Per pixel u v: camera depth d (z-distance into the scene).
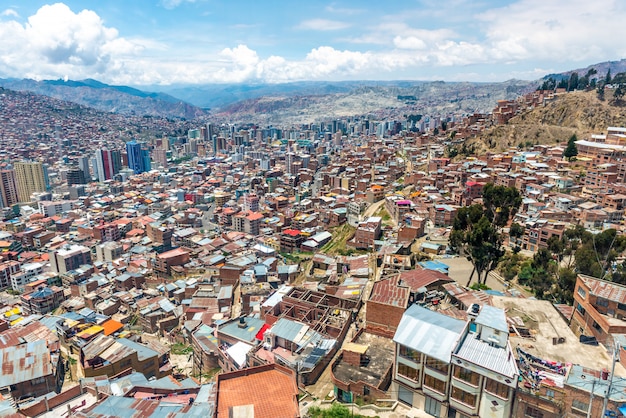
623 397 36.81
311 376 53.53
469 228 93.62
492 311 46.06
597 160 170.12
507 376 38.50
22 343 83.19
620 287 55.47
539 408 38.94
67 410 55.84
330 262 124.38
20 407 56.50
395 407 45.81
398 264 89.25
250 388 41.66
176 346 98.38
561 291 76.50
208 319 101.31
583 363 45.56
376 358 54.50
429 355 42.81
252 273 130.25
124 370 71.88
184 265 156.12
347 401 49.12
